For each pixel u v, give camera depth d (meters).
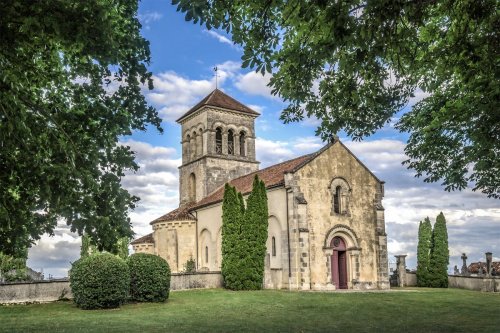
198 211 47.03
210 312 24.33
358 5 10.84
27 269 37.38
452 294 33.75
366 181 40.84
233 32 12.87
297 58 13.09
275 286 36.66
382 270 39.59
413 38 12.13
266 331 18.83
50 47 11.73
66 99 11.66
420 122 20.17
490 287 38.75
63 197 10.28
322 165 38.75
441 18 15.15
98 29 9.68
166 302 28.08
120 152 11.28
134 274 27.81
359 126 15.79
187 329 18.95
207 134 51.56
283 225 37.38
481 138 14.75
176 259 46.12
